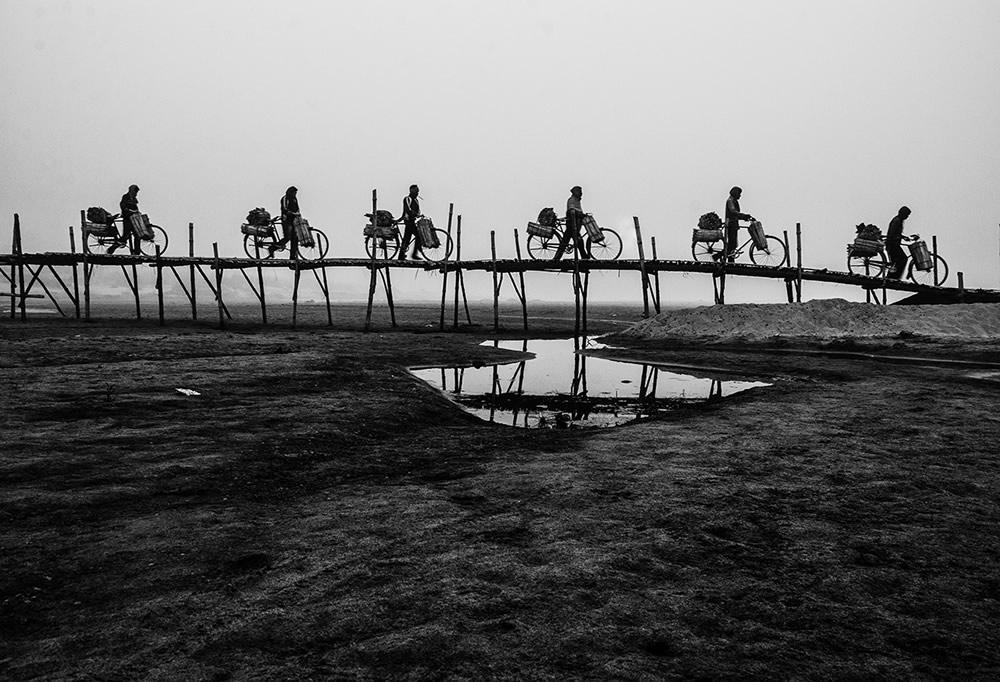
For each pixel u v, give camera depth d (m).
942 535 4.39
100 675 2.63
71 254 26.94
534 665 2.74
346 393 10.51
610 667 2.72
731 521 4.64
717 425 8.39
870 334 20.50
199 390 10.11
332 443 7.23
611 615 3.20
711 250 25.53
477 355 17.78
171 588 3.48
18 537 4.20
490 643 2.91
